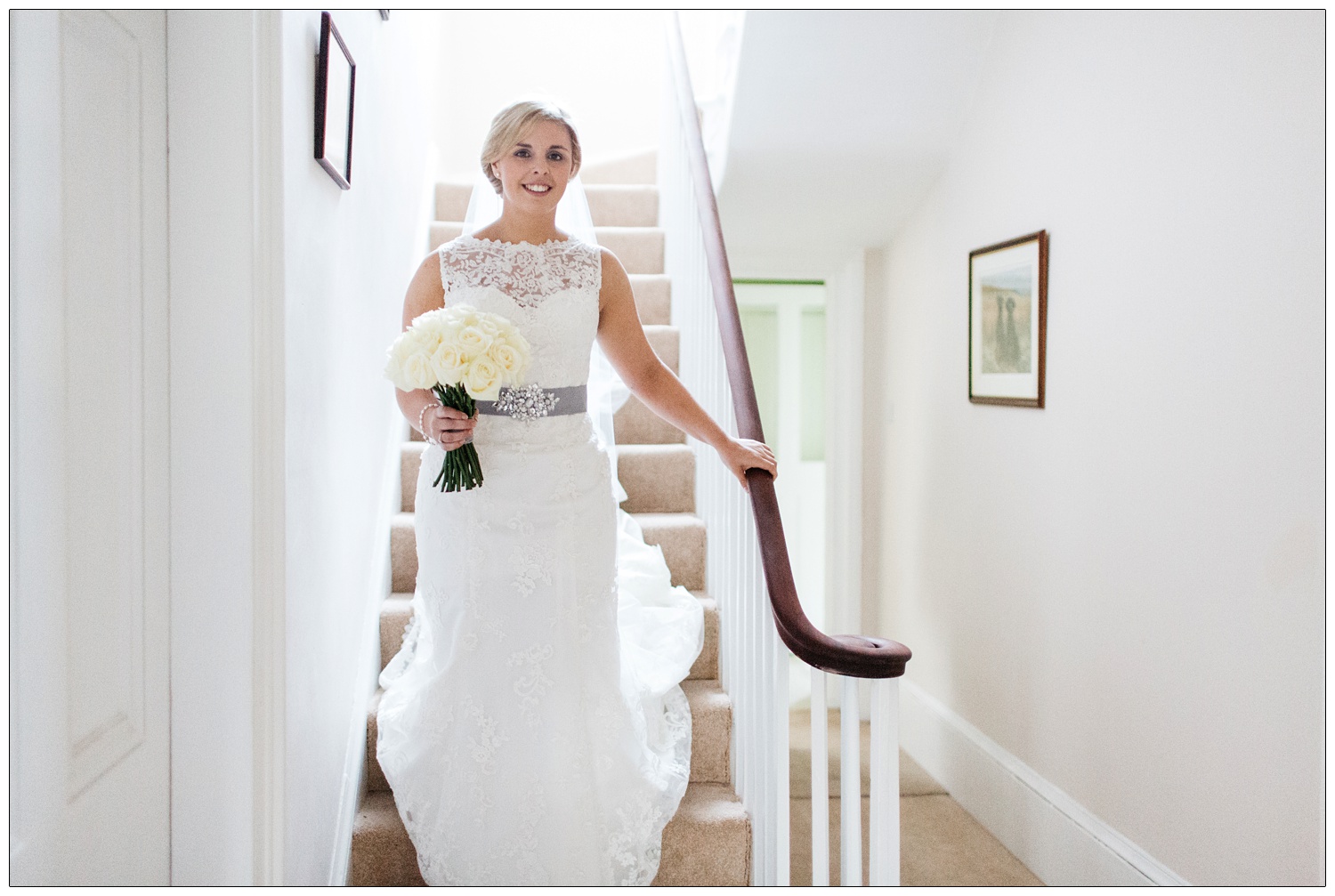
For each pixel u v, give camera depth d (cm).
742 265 434
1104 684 261
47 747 122
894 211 394
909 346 402
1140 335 244
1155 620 239
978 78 328
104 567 136
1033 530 299
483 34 523
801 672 540
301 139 171
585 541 190
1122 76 249
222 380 152
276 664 159
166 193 151
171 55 150
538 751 185
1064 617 281
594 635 192
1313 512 189
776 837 188
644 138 538
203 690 156
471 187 409
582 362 192
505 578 185
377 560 251
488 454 184
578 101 531
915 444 395
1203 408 220
